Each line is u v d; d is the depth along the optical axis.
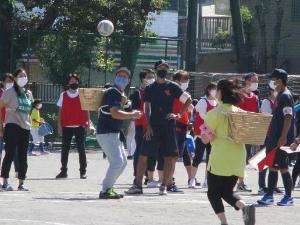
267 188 33.06
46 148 69.44
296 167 39.41
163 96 34.16
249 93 37.41
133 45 71.69
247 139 24.36
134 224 26.00
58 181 41.34
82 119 43.53
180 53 74.06
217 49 97.50
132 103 38.38
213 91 38.53
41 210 28.52
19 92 34.81
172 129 34.47
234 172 24.48
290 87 67.06
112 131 32.28
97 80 71.00
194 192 37.03
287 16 93.38
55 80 70.25
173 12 109.06
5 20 74.25
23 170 35.62
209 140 24.62
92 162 56.84
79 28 77.88
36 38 70.25
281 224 27.22
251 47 93.12
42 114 69.94
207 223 26.75
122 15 77.81
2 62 74.19
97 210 29.02
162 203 31.69
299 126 38.78
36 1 76.94
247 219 24.20
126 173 48.03
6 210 28.30
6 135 35.06
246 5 97.00
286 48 93.19
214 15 108.75
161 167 38.31
